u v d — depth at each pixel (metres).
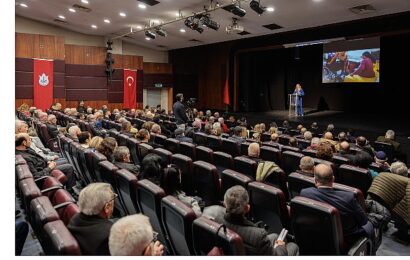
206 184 3.53
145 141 5.58
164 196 2.61
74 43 15.65
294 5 9.30
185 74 18.55
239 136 6.80
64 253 1.69
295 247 2.59
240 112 16.41
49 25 14.95
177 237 2.38
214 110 17.72
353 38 11.23
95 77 15.15
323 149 4.44
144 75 17.16
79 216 2.14
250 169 3.93
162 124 9.08
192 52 18.56
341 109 16.39
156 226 2.79
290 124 12.80
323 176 2.72
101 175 3.62
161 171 3.21
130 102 16.30
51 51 13.62
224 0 9.30
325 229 2.32
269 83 17.41
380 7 8.84
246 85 16.58
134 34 15.32
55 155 5.57
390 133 7.35
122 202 3.37
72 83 14.57
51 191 2.86
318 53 16.72
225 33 13.21
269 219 2.91
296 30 12.16
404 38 13.68
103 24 13.88
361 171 3.60
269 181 3.60
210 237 1.95
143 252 1.67
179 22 12.26
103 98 15.40
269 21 11.00
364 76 13.02
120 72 15.93
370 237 2.80
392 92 14.54
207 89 18.09
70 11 12.46
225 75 16.83
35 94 13.33
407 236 3.69
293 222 2.52
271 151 4.76
